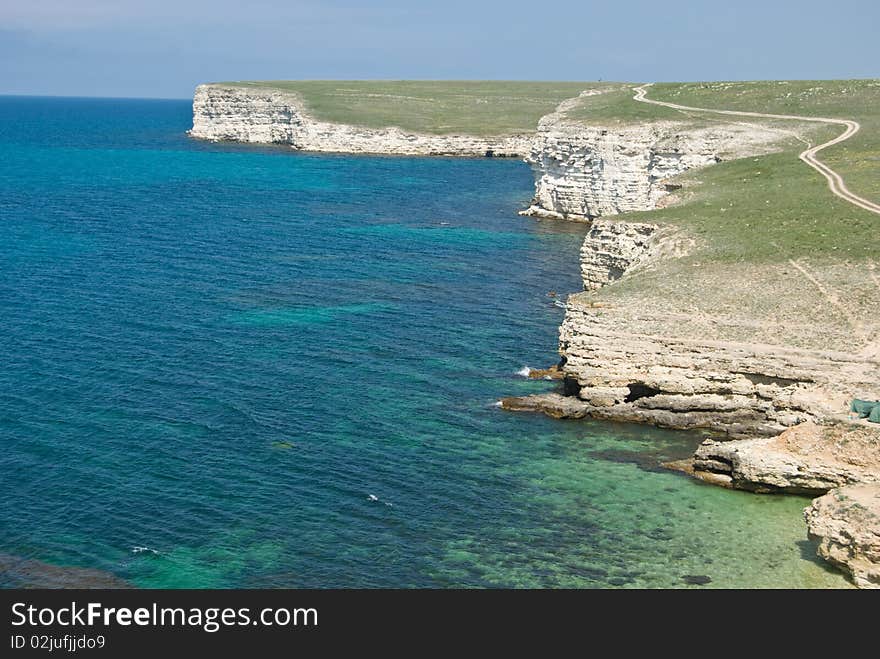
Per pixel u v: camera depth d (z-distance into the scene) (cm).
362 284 8350
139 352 6366
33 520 4225
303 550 4044
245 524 4234
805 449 4547
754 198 8231
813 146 10231
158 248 9800
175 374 5978
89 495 4447
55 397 5559
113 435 5078
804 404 5122
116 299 7675
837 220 7200
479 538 4166
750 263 6444
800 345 5344
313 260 9312
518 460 4956
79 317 7138
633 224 7775
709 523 4328
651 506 4484
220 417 5341
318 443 5059
